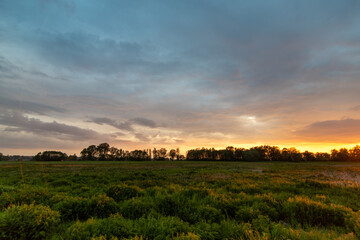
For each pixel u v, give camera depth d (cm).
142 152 13788
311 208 675
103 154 13000
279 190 1139
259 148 13000
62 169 2998
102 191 934
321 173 2573
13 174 2023
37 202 703
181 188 1063
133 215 624
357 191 1132
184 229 503
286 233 474
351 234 481
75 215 618
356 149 11419
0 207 620
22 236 418
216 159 12769
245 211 641
